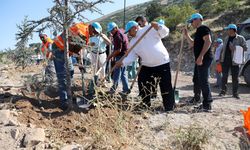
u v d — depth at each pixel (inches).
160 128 203.8
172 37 1062.4
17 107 218.7
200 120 221.9
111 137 176.9
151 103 244.7
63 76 233.3
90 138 181.8
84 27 229.5
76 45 235.3
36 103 241.9
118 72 266.8
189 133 180.5
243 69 441.1
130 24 242.4
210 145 180.1
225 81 346.6
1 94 252.1
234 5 1174.3
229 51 335.3
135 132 195.0
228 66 339.9
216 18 1128.2
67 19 212.4
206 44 240.5
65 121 203.9
